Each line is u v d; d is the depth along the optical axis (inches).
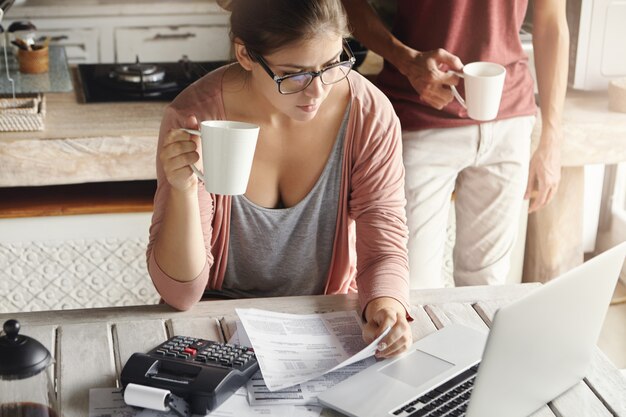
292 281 72.9
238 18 59.5
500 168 98.7
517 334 45.8
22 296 108.0
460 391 53.9
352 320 62.7
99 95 114.9
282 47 57.1
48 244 106.2
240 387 53.9
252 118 67.5
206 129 52.8
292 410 52.1
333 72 59.2
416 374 55.7
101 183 111.8
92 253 107.7
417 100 96.6
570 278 48.4
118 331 60.3
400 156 70.7
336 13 57.3
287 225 70.4
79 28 145.9
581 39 116.6
